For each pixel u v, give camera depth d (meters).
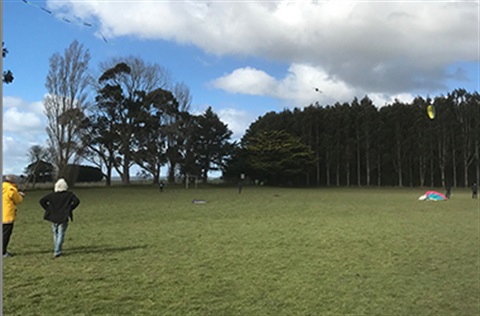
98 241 10.60
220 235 11.73
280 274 7.04
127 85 54.72
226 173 69.31
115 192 39.00
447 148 67.44
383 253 9.01
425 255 8.79
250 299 5.62
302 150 68.62
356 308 5.29
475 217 17.39
